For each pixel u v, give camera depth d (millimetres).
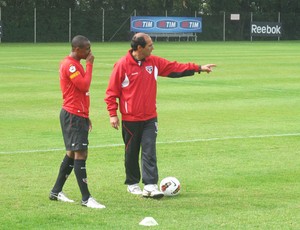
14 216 8562
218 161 12000
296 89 23375
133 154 9805
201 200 9406
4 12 60281
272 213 8695
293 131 15125
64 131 9219
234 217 8508
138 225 8172
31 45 55719
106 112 18000
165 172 11141
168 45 56812
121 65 9688
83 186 9109
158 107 18781
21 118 16859
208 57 40062
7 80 25875
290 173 11094
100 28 64188
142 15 66125
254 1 73938
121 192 9891
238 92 22328
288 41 68812
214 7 72938
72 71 9062
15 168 11398
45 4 65625
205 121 16422
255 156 12430
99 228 8070
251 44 60750
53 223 8281
